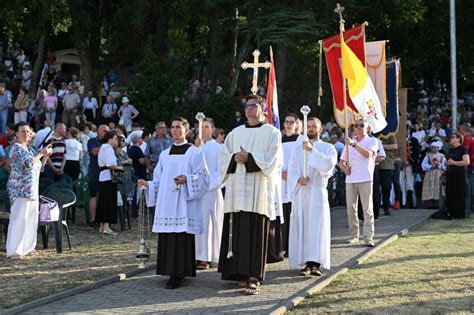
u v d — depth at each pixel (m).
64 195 11.25
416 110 30.92
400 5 29.58
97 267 9.89
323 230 9.40
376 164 14.91
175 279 8.76
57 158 14.02
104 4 24.77
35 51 32.41
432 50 34.22
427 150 19.75
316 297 8.19
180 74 23.52
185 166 8.88
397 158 17.56
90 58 24.61
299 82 28.17
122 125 20.25
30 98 23.80
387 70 15.87
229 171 8.62
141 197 10.16
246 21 26.64
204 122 10.73
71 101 21.69
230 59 27.88
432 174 18.52
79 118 20.25
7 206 11.77
